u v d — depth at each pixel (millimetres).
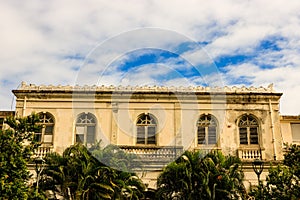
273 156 26312
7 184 16547
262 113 27219
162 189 20500
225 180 20344
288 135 28234
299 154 20047
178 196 20516
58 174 20219
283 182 19156
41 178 20547
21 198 16859
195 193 20125
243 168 25391
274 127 26938
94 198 19375
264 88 27734
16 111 27031
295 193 18844
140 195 20531
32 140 18906
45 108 27188
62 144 26375
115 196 19453
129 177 20094
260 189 19672
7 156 17438
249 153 26328
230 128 26875
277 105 27359
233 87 27625
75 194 19719
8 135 18000
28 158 18703
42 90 27297
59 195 21281
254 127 27094
